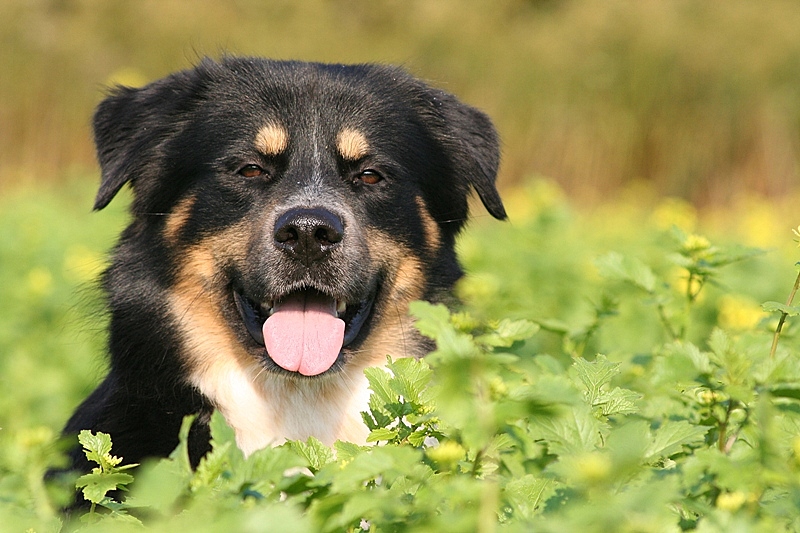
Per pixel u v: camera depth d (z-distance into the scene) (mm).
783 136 39219
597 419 6969
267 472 5691
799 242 7684
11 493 7355
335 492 5605
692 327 13500
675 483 5773
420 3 40625
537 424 6340
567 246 21031
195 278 10023
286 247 9531
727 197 39625
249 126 10234
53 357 15070
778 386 6488
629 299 15648
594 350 11922
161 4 39219
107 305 10391
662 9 40625
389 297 10422
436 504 5660
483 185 11375
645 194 38500
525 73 39219
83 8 39000
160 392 9836
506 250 20531
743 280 17391
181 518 5469
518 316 10141
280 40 38438
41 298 16797
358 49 38844
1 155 38031
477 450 6391
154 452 9672
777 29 39969
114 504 6199
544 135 39219
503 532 5312
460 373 5352
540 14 41812
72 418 10398
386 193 10383
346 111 10500
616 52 39500
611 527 4953
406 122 10844
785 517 6023
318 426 10148
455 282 11039
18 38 38062
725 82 39156
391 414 7129
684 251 9156
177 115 10688
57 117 38188
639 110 39344
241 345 9992
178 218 10180
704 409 7262
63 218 27500
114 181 10500
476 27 40125
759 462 5910
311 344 9562
